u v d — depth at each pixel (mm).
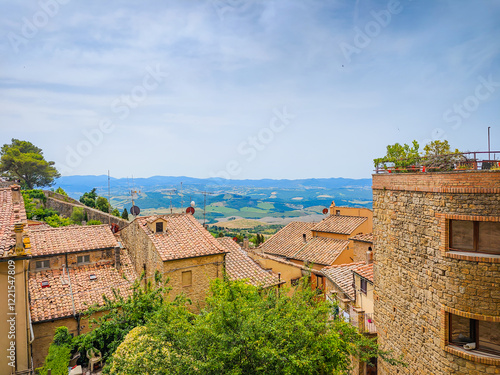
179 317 13539
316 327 12875
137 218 26047
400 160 15719
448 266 11406
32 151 58375
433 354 12117
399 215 14234
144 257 23875
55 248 22812
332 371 12977
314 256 32094
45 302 19766
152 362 12086
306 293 15820
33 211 39688
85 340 17078
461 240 11359
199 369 11383
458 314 11141
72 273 22578
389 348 15078
